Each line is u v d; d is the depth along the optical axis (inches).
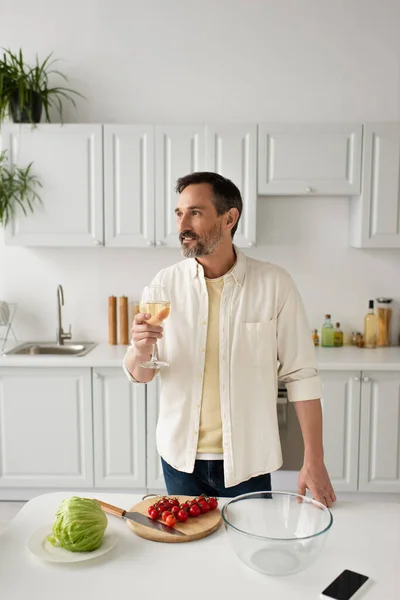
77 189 135.3
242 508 51.5
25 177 134.2
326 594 44.3
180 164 134.3
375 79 144.4
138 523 54.2
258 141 133.6
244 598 44.2
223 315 74.3
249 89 145.1
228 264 75.9
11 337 152.3
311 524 50.6
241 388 73.3
